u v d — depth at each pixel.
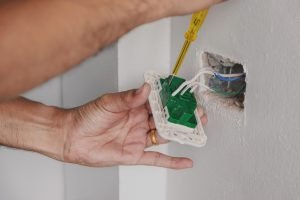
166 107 0.64
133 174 0.85
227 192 0.70
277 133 0.58
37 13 0.38
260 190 0.62
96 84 0.86
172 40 0.78
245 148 0.65
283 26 0.54
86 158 0.76
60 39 0.39
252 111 0.62
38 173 1.06
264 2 0.57
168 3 0.47
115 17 0.42
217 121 0.70
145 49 0.78
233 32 0.63
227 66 0.69
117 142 0.75
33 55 0.38
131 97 0.65
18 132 0.78
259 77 0.59
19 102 0.78
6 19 0.37
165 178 0.88
